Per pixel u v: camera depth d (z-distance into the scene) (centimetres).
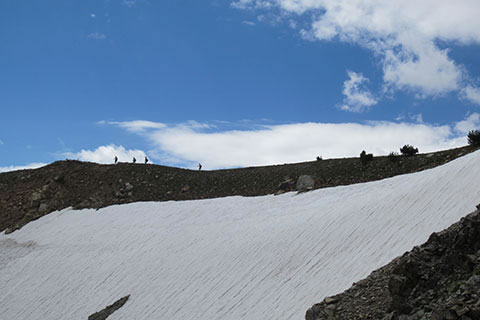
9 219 6144
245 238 3862
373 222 3095
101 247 4822
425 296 1784
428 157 4909
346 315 1972
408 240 2597
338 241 3114
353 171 5253
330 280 2670
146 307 3534
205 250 3972
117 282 4094
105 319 3622
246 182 5966
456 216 2555
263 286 3072
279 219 4069
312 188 4962
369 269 2502
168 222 4972
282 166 6347
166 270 3931
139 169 6962
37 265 4884
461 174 3036
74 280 4403
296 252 3259
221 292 3250
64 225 5631
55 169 7275
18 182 7056
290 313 2555
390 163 5116
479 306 1477
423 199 3019
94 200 6172
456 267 1823
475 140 4675
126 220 5312
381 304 1936
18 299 4450
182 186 6278
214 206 5153
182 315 3219
